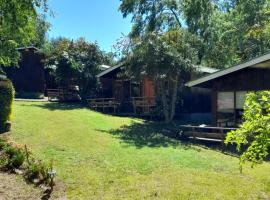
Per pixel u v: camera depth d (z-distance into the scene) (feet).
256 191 34.24
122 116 88.38
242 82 63.31
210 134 58.65
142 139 58.59
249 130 15.79
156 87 83.82
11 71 119.03
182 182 36.40
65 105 95.71
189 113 86.33
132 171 39.52
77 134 56.75
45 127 60.95
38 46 130.21
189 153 49.85
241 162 16.48
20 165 35.47
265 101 16.02
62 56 101.71
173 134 64.95
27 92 118.11
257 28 111.96
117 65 91.40
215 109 67.31
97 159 43.19
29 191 31.24
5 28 57.82
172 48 73.26
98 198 31.45
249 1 116.98
